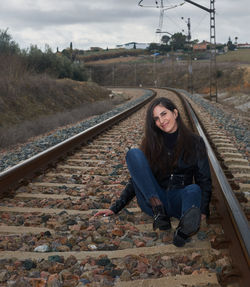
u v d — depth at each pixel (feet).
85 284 7.80
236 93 150.92
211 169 14.69
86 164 20.85
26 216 12.20
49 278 7.91
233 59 428.15
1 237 10.35
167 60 481.05
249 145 27.50
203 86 300.20
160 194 9.83
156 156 9.43
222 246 9.07
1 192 14.23
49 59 123.13
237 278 7.47
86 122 47.52
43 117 63.77
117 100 112.16
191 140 9.27
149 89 201.77
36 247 9.61
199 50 569.23
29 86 74.49
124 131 35.04
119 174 18.70
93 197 14.52
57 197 14.58
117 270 8.32
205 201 9.39
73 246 9.89
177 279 7.88
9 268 8.43
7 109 59.36
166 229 10.16
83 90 103.81
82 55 615.16
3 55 82.94
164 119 8.98
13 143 37.68
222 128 37.06
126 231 10.76
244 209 11.93
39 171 18.06
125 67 424.87
